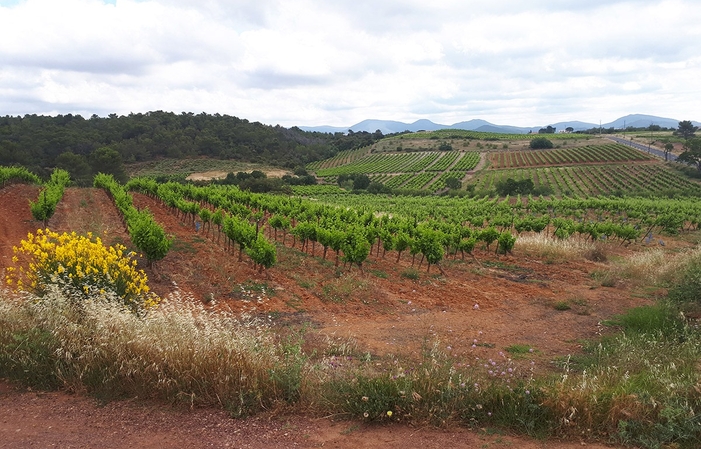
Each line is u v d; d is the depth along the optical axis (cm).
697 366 547
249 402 439
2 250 1167
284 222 1686
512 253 1716
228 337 502
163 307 660
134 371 458
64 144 7606
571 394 437
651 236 2297
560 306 975
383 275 1230
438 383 456
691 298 870
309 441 388
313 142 15462
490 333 797
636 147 11181
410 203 4881
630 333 755
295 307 895
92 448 366
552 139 13900
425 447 384
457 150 12338
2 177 2647
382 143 14325
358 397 441
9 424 400
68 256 684
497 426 425
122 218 1842
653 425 408
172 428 401
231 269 1134
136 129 10288
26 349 498
